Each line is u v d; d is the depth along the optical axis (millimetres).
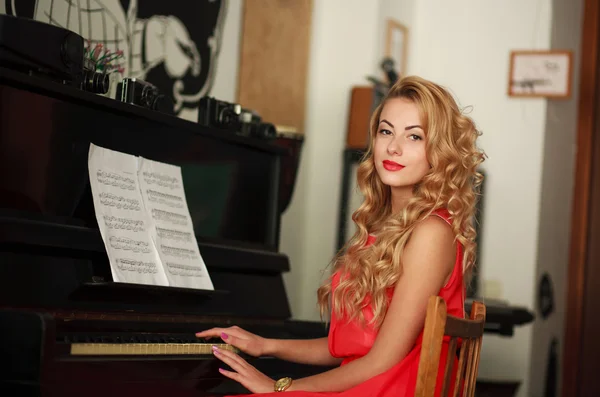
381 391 1854
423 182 2025
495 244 5250
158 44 3439
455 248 1979
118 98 2445
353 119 4762
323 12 4906
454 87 5422
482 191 5254
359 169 2254
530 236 5211
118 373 1779
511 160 5281
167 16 3496
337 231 4797
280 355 2188
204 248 2402
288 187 3842
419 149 2051
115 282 1974
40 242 1894
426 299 1908
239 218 2697
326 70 4902
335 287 2137
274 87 4348
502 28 5371
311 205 4863
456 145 2076
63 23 2863
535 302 5234
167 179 2328
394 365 1893
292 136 3824
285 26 4398
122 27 3203
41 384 1613
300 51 4480
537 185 5223
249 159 2750
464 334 1773
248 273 2637
